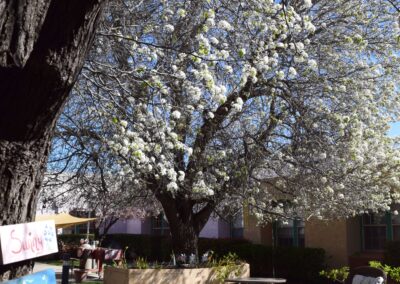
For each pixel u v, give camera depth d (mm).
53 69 2625
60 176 10562
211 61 6266
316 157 9156
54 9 2662
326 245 16094
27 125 2730
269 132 9305
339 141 9102
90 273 17625
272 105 9148
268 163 9609
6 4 2602
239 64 7746
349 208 11305
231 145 9188
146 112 6980
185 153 8383
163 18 7668
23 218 2900
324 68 9586
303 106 8930
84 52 2799
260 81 8477
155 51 7102
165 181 8336
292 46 7742
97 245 22578
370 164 10352
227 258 11773
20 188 2838
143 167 7234
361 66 9539
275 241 18188
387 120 10234
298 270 15492
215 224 21172
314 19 9805
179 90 7246
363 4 10242
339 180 9562
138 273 10062
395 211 14320
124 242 25141
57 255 23797
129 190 10219
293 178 9773
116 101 6949
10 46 2592
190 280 10359
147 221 26625
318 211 11086
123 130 6590
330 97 9031
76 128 8000
